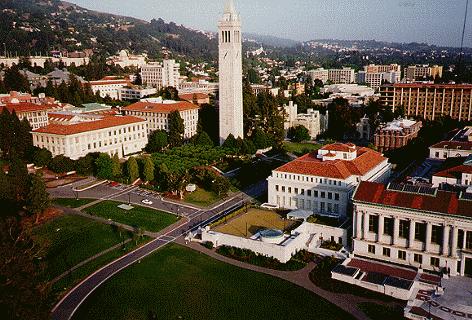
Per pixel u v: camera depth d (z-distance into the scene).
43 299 91.00
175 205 181.00
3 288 82.19
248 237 139.75
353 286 116.12
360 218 133.00
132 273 125.56
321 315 104.00
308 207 165.62
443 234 120.44
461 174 151.75
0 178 158.00
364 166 174.50
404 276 119.81
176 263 131.50
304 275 123.25
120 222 162.12
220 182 190.12
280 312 105.56
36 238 130.50
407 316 101.69
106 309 107.56
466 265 119.81
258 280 121.00
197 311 106.56
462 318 99.94
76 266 128.88
